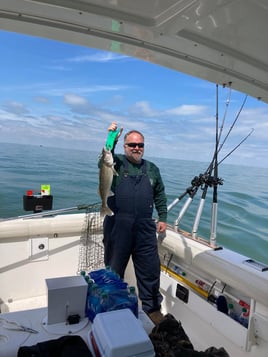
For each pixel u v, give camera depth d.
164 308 2.83
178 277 2.73
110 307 1.43
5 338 1.33
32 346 1.21
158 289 2.60
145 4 1.03
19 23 1.14
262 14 1.03
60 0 1.02
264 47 1.25
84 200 8.11
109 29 1.20
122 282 1.63
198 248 2.51
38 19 1.13
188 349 1.37
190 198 2.86
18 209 7.21
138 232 2.48
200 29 1.17
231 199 8.58
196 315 2.47
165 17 1.10
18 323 1.43
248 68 1.45
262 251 5.27
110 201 2.50
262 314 1.98
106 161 2.24
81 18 1.12
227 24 1.12
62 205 7.38
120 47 1.34
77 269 3.16
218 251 2.45
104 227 2.59
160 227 2.75
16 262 2.96
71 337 1.25
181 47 1.32
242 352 2.08
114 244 2.50
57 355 1.17
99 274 1.72
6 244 2.91
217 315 2.25
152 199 2.55
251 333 2.01
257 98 1.80
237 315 2.21
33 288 3.04
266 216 7.12
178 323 1.54
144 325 1.54
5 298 2.93
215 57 1.39
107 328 1.19
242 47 1.28
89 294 1.52
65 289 1.44
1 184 10.02
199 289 2.49
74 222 3.10
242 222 6.65
